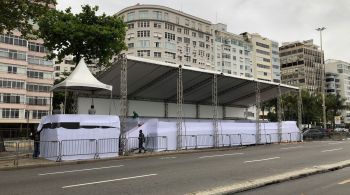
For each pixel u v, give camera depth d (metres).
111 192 9.28
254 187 9.77
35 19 23.11
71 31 29.36
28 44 71.06
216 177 11.71
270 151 23.44
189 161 17.36
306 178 11.62
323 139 45.09
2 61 66.31
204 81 30.75
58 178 12.16
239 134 31.14
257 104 33.38
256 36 126.69
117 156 20.77
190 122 27.67
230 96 37.28
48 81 73.00
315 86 140.62
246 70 120.00
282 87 37.22
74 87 24.91
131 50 96.56
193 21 105.06
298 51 140.88
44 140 20.08
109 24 31.81
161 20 97.25
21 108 67.94
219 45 113.00
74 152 19.08
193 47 103.94
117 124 21.30
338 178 11.59
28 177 12.64
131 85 29.20
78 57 31.25
